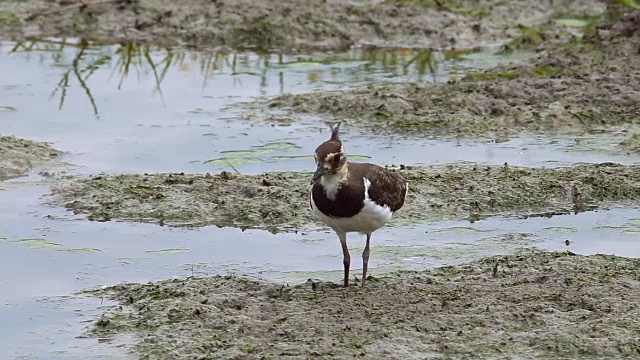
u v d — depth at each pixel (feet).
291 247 45.52
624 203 50.47
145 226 48.01
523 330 35.53
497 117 63.00
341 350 33.99
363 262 39.63
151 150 58.34
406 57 78.59
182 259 44.19
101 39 82.12
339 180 37.19
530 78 68.18
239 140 60.08
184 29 82.43
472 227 47.75
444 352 34.09
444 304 37.45
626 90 65.36
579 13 88.33
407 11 85.15
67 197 50.98
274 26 82.07
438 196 50.70
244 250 45.19
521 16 87.56
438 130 61.26
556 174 53.11
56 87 70.38
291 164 56.03
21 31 83.30
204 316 36.81
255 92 69.67
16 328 37.50
